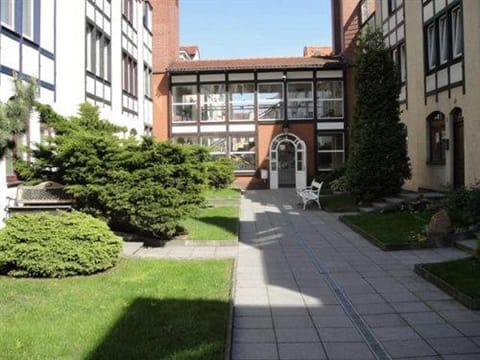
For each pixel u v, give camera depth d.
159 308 5.99
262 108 28.75
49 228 7.55
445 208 11.62
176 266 8.30
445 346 4.98
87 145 10.20
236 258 9.38
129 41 21.20
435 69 16.38
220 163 19.30
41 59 12.21
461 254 9.16
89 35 16.27
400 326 5.59
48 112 11.52
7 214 9.99
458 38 15.00
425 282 7.40
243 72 28.53
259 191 26.17
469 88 13.76
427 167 17.27
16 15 10.86
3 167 9.99
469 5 13.63
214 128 28.66
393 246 9.82
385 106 15.89
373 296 6.78
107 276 7.53
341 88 28.48
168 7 28.67
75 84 14.95
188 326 5.36
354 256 9.45
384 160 15.74
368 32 16.39
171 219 10.22
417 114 17.89
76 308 5.94
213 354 4.63
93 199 10.41
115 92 18.81
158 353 4.64
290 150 28.92
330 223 13.86
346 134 28.28
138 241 10.77
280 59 29.12
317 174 27.61
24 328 5.23
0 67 10.06
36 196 10.51
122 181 10.11
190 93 28.89
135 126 22.09
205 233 11.55
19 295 6.46
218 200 19.20
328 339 5.24
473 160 13.60
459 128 15.13
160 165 10.13
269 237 11.83
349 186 16.28
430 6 16.69
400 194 16.08
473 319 5.76
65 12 14.50
